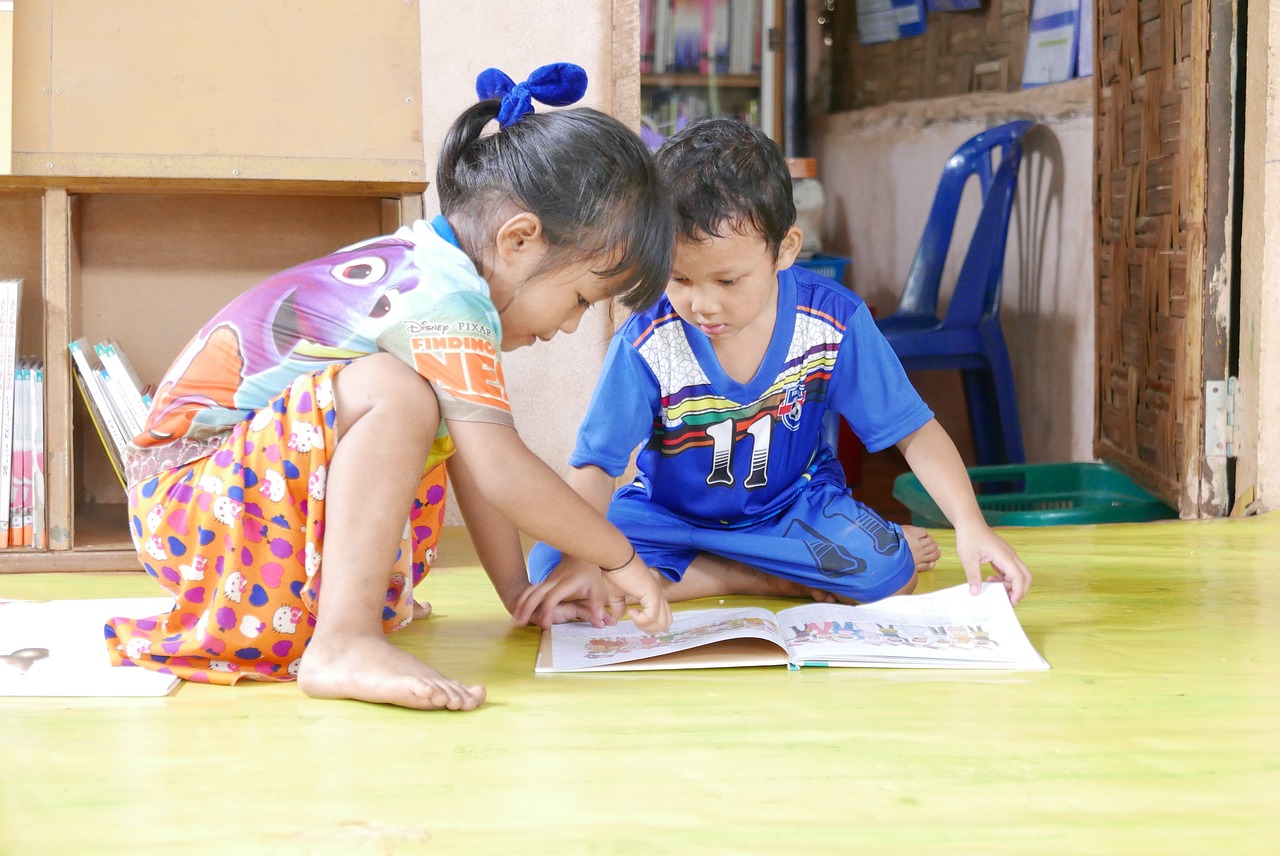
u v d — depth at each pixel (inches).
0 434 64.9
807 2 146.5
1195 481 83.3
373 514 44.1
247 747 39.3
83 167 67.7
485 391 45.2
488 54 78.6
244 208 77.8
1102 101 96.3
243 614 45.6
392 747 39.3
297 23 71.5
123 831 33.1
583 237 45.5
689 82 136.3
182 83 69.7
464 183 47.3
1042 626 55.1
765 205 49.3
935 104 124.9
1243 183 81.6
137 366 77.4
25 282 74.5
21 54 67.9
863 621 53.3
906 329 107.7
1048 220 109.1
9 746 39.2
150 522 46.1
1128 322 92.6
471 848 32.1
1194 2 81.0
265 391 46.0
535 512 45.9
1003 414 108.0
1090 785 36.5
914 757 38.6
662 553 61.1
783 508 61.1
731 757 38.5
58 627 52.1
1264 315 81.8
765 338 56.8
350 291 46.6
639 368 56.4
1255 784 36.7
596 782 36.4
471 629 54.9
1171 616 57.0
